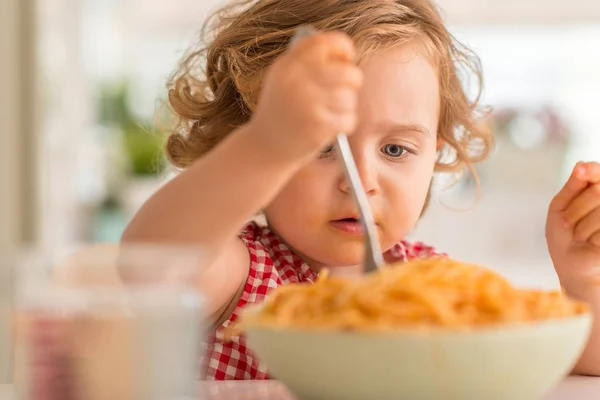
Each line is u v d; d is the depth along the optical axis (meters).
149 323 0.48
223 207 0.72
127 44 4.00
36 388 0.48
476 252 2.96
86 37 3.70
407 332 0.52
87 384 0.47
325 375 0.54
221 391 0.71
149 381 0.48
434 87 1.12
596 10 3.23
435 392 0.53
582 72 3.35
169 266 0.49
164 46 4.00
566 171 3.13
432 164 1.12
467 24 3.29
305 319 0.56
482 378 0.53
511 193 3.06
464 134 1.37
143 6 3.85
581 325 0.58
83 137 3.64
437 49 1.18
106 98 3.89
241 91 1.16
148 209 0.75
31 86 2.65
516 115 3.16
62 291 0.48
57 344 0.48
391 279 0.56
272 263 1.09
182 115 1.30
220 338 1.05
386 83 1.05
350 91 0.65
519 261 3.00
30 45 2.63
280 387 0.73
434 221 2.85
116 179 3.75
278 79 0.65
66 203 3.26
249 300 1.07
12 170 2.60
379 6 1.15
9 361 0.52
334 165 1.03
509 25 3.31
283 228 1.07
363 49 1.05
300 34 0.71
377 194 1.05
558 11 3.25
